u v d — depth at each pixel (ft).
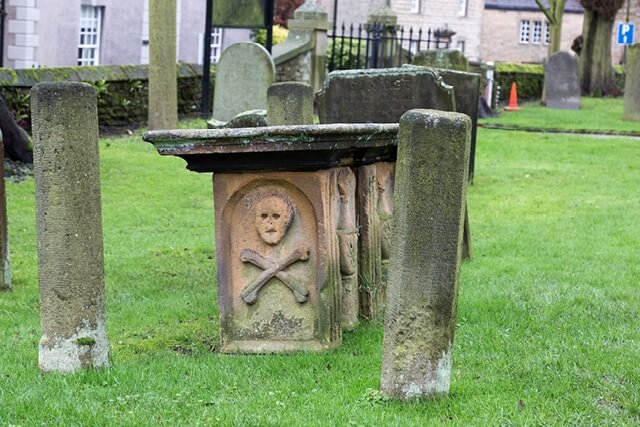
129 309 21.43
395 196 15.35
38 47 63.93
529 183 38.06
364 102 26.03
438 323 15.43
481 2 135.23
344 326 19.33
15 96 44.68
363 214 19.85
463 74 35.14
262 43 83.51
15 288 23.38
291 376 16.92
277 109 23.81
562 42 155.22
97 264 16.90
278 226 18.12
